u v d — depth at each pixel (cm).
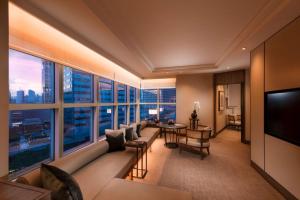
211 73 602
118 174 231
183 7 201
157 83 681
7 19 141
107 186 192
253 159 333
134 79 595
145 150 328
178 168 329
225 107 845
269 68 270
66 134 271
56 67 239
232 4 194
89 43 285
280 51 240
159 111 689
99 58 339
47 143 235
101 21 215
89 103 323
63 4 178
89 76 340
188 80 629
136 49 358
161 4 194
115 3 192
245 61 428
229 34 281
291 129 214
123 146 334
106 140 336
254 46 314
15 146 188
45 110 231
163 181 277
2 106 136
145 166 328
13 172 185
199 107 611
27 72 199
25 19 176
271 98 262
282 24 223
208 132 409
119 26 250
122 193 177
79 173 227
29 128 205
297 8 185
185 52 389
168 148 469
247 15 218
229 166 339
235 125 809
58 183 133
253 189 253
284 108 229
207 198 230
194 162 361
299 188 202
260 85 303
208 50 371
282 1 182
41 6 182
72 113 288
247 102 525
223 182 274
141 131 539
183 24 246
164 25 249
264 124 286
